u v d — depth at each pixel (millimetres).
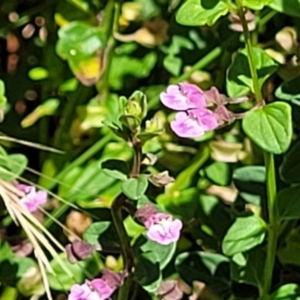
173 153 375
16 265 333
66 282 334
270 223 286
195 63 388
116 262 349
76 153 387
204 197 344
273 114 258
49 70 400
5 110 404
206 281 323
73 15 390
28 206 302
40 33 407
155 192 361
